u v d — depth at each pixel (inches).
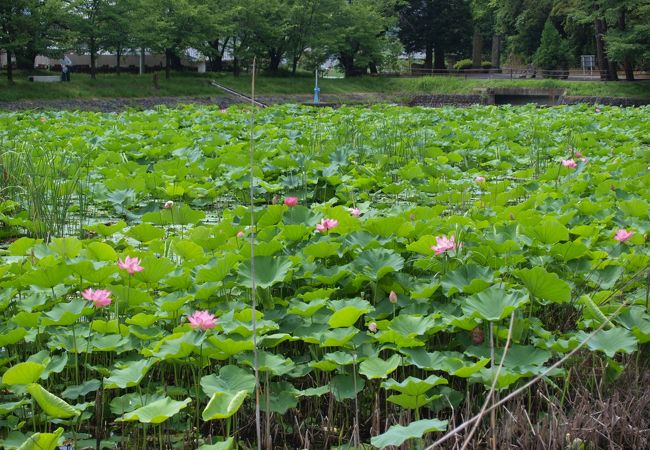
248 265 148.3
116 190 257.9
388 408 127.2
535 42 1701.5
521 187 267.4
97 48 1247.5
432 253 160.6
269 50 1551.4
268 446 115.6
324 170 295.7
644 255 164.9
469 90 1489.9
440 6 1857.8
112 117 610.9
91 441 117.1
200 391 125.6
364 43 1633.9
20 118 592.7
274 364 119.6
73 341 128.3
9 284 150.9
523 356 124.7
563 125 534.6
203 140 401.4
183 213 210.7
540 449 114.9
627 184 256.8
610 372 132.6
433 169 314.8
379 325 131.9
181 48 1354.6
